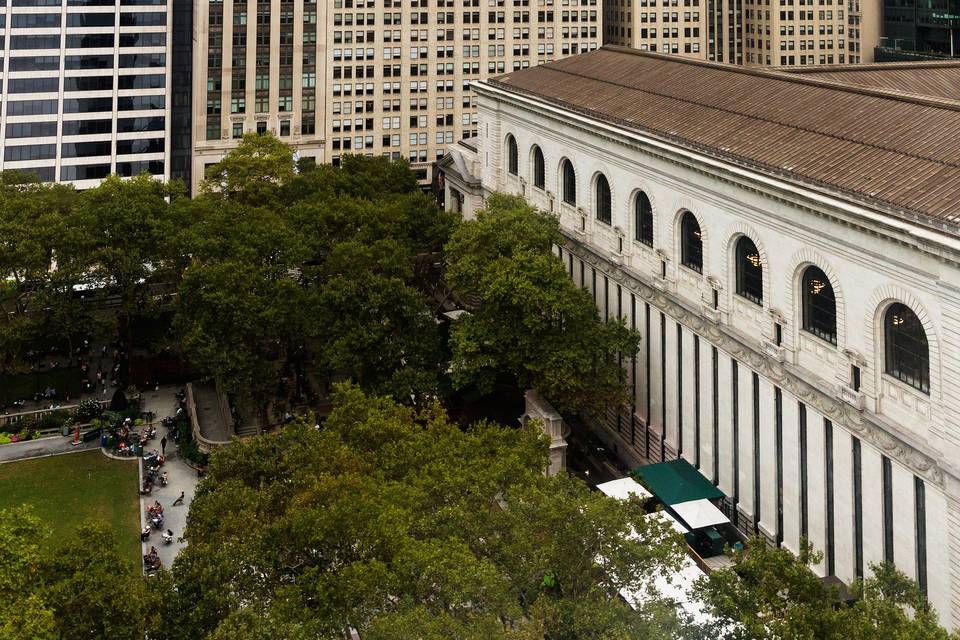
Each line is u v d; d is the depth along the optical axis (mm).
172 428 117500
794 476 81375
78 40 193750
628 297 108688
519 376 106188
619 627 52562
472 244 110812
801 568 56969
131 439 114188
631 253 107562
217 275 112750
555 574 60750
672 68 118438
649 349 104875
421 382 107875
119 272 129000
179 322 117250
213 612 60969
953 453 64250
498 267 105125
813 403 78312
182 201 142750
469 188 154500
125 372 129000
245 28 195000
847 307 73688
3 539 60812
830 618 51812
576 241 119000
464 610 55500
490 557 61031
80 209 138125
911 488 69000
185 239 128000
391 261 118875
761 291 85250
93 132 197375
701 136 94812
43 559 62969
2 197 140250
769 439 84375
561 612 55750
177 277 137125
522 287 101375
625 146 105250
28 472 108250
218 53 194500
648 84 116375
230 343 112250
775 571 57438
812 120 87688
